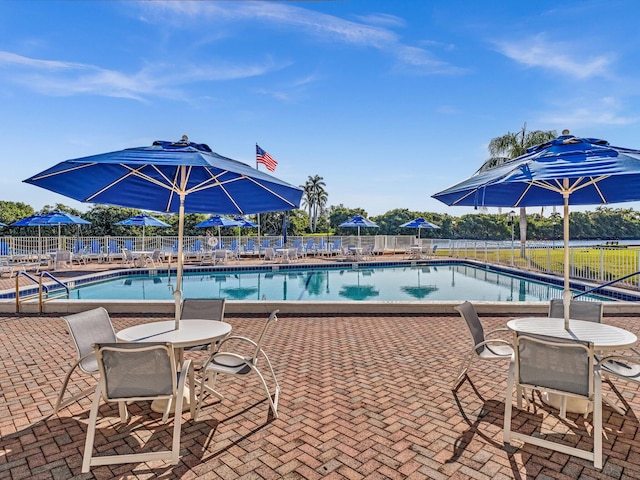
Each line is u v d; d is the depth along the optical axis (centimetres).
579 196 529
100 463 270
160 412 361
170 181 437
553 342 277
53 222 1791
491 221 5244
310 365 498
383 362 509
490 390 413
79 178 416
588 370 271
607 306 803
